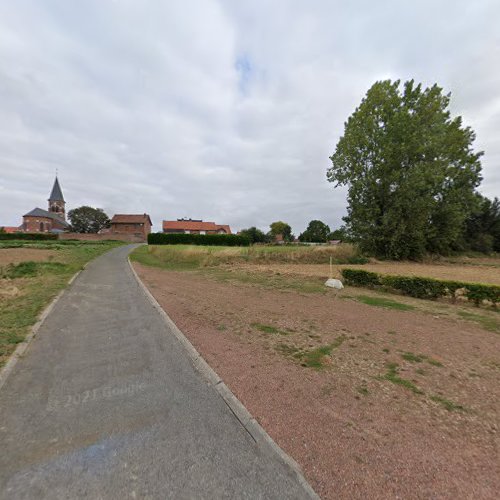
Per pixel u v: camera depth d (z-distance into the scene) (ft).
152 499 5.86
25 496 5.84
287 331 17.63
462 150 95.45
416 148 75.25
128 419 8.57
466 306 25.98
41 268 40.40
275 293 30.40
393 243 76.33
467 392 10.79
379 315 22.13
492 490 6.34
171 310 22.09
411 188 73.72
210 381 11.14
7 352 13.11
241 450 7.36
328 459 7.13
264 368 12.37
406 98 81.87
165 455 7.12
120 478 6.39
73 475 6.44
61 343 14.76
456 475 6.73
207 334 16.71
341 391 10.59
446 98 85.66
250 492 6.09
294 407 9.44
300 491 6.15
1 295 24.68
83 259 60.64
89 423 8.34
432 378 11.85
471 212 104.01
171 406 9.34
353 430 8.32
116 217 251.80
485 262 87.97
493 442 7.98
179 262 60.75
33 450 7.17
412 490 6.28
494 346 15.76
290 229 298.76
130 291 29.30
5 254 54.85
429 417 9.11
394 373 12.23
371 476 6.63
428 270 59.82
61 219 279.08
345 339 16.39
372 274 34.19
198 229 254.06
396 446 7.68
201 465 6.82
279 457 7.15
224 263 59.26
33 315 19.01
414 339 16.69
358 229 80.84
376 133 78.64
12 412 8.79
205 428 8.24
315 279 40.37
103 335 16.17
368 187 79.51
